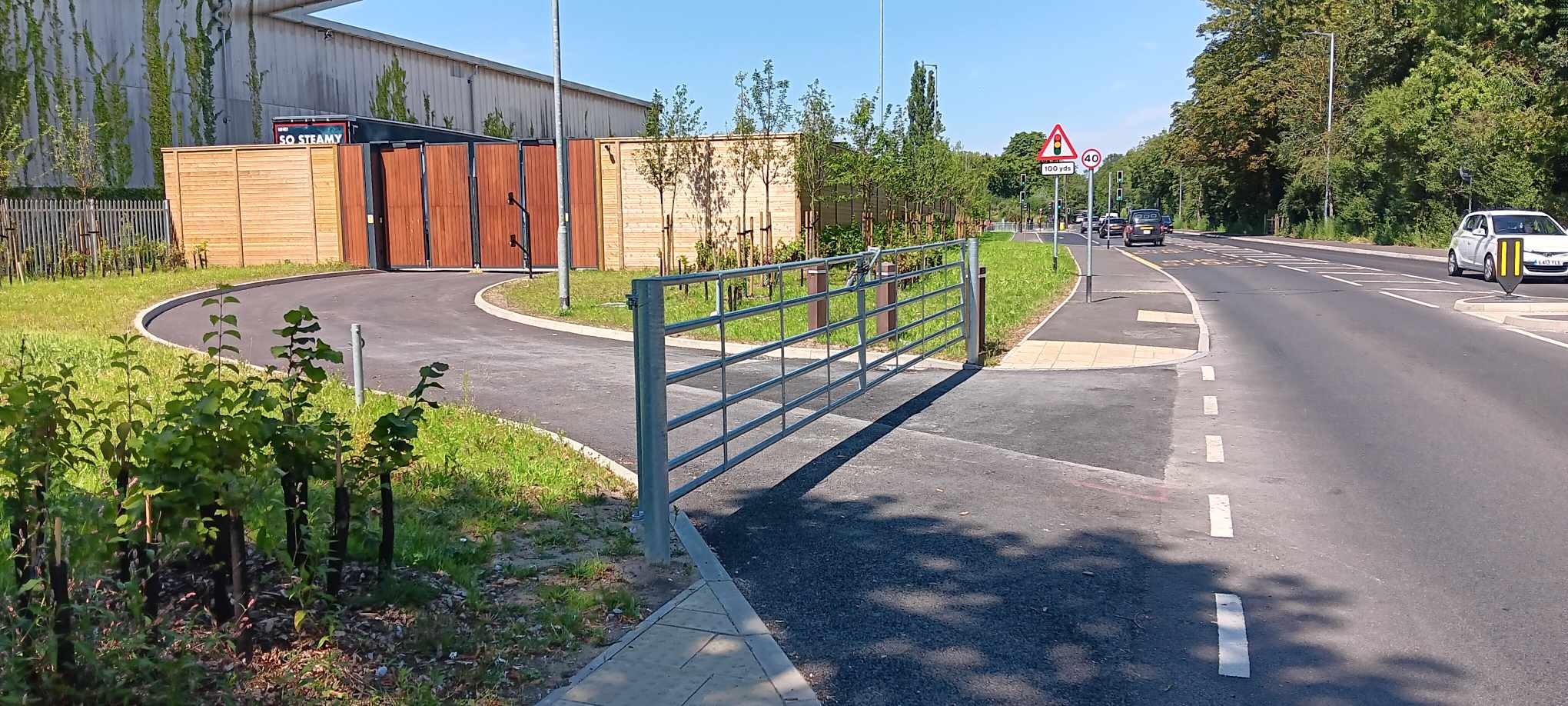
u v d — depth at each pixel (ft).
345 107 125.08
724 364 22.07
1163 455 27.45
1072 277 93.40
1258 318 60.08
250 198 101.30
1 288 67.36
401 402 31.01
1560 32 116.67
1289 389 37.06
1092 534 20.89
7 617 11.95
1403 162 152.87
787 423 31.65
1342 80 188.34
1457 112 142.82
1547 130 115.65
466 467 23.90
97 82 98.68
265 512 14.35
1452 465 26.04
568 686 13.79
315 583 14.75
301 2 117.60
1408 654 15.24
